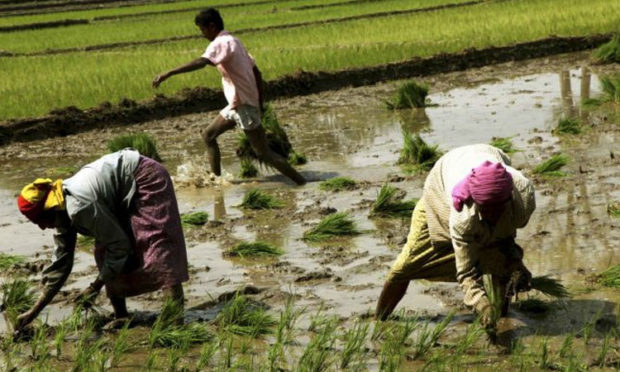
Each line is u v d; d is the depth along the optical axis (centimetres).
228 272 973
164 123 2012
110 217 763
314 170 1468
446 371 698
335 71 2414
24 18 5209
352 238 1073
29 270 1014
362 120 1919
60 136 1923
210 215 1227
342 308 842
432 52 2675
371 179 1373
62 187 761
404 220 1129
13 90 2284
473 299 698
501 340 749
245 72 1318
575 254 946
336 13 4303
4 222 1245
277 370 710
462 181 682
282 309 848
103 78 2431
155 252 774
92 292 813
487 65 2655
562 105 1911
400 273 758
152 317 847
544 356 691
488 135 1647
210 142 1400
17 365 753
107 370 732
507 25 3212
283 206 1244
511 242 725
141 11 5378
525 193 689
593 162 1355
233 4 5384
